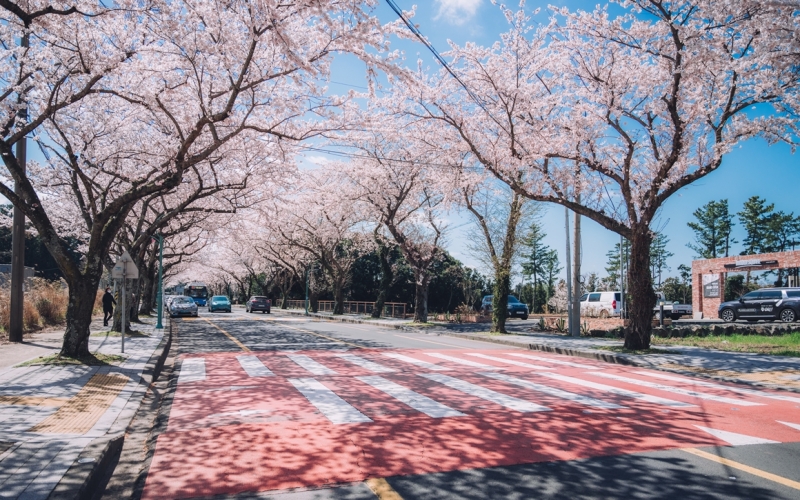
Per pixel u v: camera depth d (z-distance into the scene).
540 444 5.70
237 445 5.72
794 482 4.57
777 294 24.95
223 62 11.04
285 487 4.50
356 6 9.72
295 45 10.02
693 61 13.05
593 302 37.97
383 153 27.92
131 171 18.83
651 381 10.25
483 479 4.65
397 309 39.97
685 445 5.68
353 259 45.28
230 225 30.53
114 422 6.77
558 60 15.86
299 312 50.94
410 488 4.45
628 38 14.52
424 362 12.74
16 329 16.33
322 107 13.73
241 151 17.83
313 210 36.88
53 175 19.08
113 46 11.69
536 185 17.83
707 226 56.06
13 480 4.47
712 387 9.64
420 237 35.72
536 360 13.62
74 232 27.34
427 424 6.55
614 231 16.17
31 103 12.87
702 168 14.45
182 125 15.45
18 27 10.70
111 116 15.19
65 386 8.93
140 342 16.84
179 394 8.70
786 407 7.80
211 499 4.27
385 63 10.70
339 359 13.24
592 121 15.33
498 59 16.94
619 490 4.38
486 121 18.25
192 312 37.22
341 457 5.27
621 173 16.67
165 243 36.91
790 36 10.88
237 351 15.26
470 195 24.23
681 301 54.84
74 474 4.65
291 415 7.07
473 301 48.66
